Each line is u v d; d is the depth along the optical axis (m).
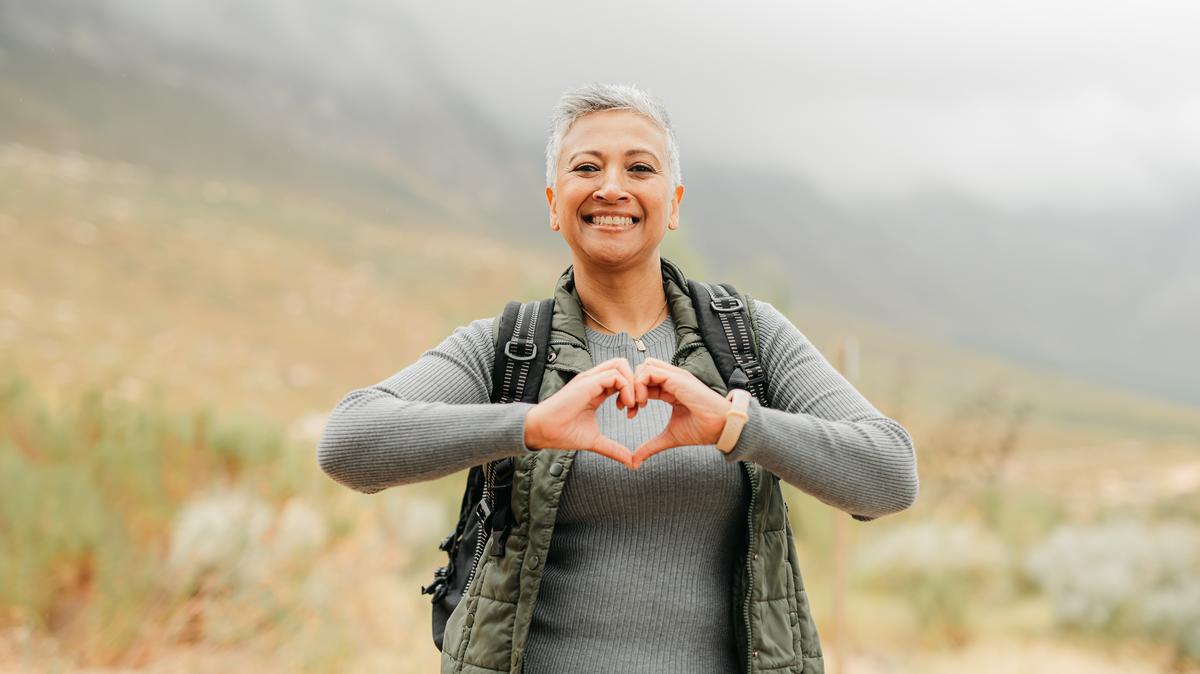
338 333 43.84
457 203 190.12
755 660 1.68
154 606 5.86
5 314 31.16
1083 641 9.01
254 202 72.62
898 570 9.95
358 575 6.54
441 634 1.87
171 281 43.84
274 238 60.66
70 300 36.25
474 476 1.89
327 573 6.37
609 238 1.83
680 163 1.98
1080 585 9.44
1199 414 133.00
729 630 1.75
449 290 60.38
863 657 8.04
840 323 136.50
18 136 82.38
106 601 5.59
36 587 5.71
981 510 12.66
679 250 8.40
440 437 1.62
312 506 7.30
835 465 1.62
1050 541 10.77
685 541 1.76
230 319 41.19
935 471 12.45
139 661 5.44
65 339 30.00
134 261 45.12
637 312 1.94
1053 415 104.06
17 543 5.96
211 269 48.06
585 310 1.96
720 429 1.58
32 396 8.14
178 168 99.19
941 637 8.80
